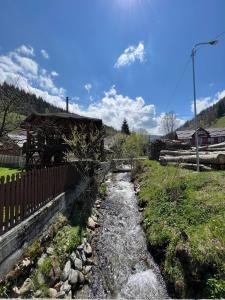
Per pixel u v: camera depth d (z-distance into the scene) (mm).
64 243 7039
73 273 6148
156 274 6406
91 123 16047
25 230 5652
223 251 4992
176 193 8984
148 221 8680
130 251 7777
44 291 5172
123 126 76375
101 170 18281
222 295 4438
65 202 9188
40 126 13812
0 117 11219
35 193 6691
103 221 10430
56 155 15562
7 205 5176
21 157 23703
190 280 5152
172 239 6477
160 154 21422
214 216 6406
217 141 49094
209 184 8664
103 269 6844
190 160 13523
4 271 4660
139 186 15578
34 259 5695
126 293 5859
